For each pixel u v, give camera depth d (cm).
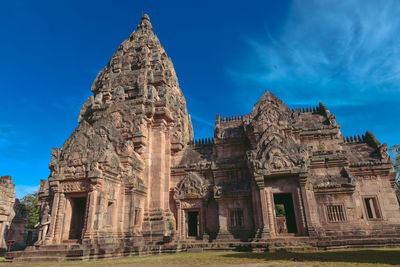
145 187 2656
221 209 2702
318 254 1571
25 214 3759
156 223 2569
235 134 3209
